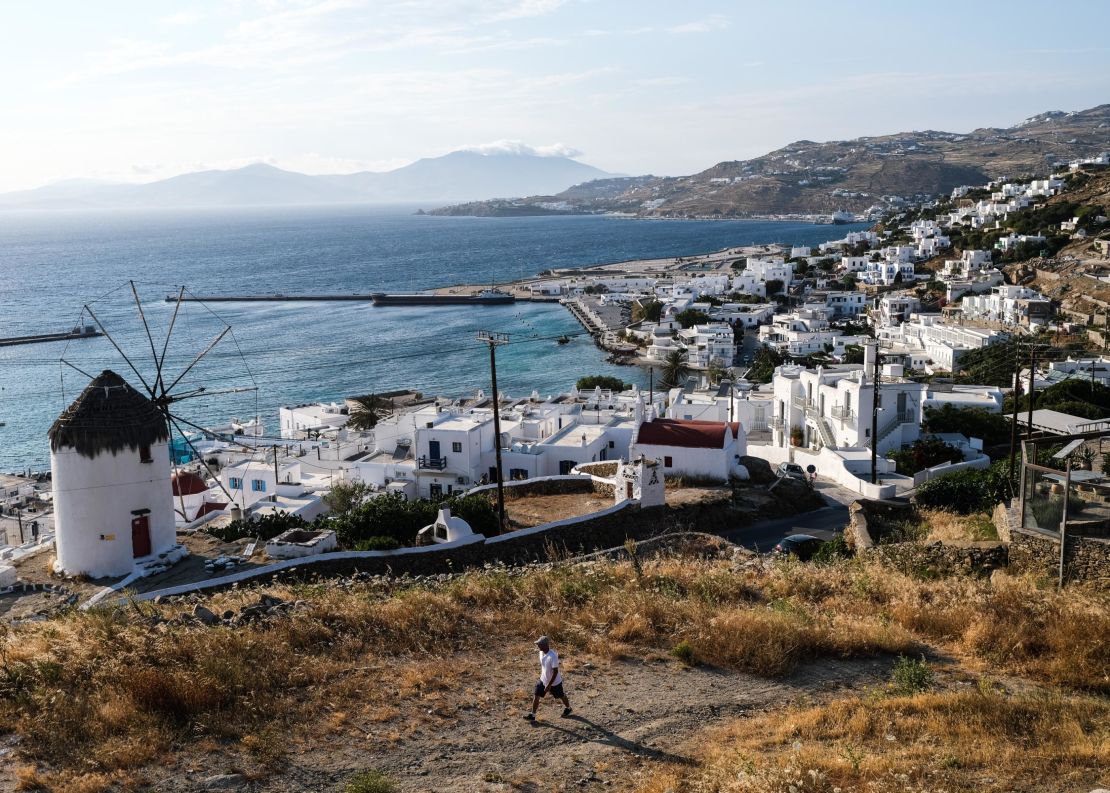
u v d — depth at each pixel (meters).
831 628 23.58
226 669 19.38
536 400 127.56
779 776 14.90
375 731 17.84
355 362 192.25
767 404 92.88
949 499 47.19
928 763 15.70
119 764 15.99
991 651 22.19
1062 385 83.25
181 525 52.34
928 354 165.88
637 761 16.69
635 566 30.03
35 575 36.72
